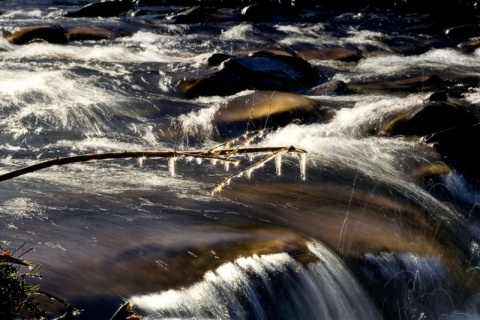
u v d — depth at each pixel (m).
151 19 22.81
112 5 24.03
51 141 9.78
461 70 17.19
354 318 6.30
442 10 27.52
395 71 16.78
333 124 11.27
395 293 6.84
